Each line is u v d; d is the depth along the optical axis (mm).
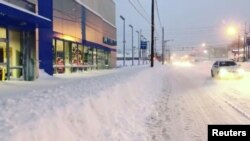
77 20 37031
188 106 13922
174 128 9633
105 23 53844
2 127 5855
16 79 22734
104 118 9008
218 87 22906
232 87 22781
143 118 10961
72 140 6641
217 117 11328
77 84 14086
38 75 25375
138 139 8156
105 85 13719
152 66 46750
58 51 31938
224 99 16219
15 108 7652
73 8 35531
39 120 6402
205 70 57844
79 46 39188
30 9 23891
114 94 11891
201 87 23109
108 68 56844
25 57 23469
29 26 23594
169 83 27188
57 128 6566
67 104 8227
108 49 56438
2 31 21141
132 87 15945
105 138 7699
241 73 31406
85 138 7105
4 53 21484
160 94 18500
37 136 5840
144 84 20750
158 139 8375
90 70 44312
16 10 18781
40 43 26828
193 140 8344
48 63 28047
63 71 33219
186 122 10500
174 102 15156
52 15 28891
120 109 10914
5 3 17812
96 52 48281
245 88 21953
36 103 8375
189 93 19078
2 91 14367
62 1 31938
